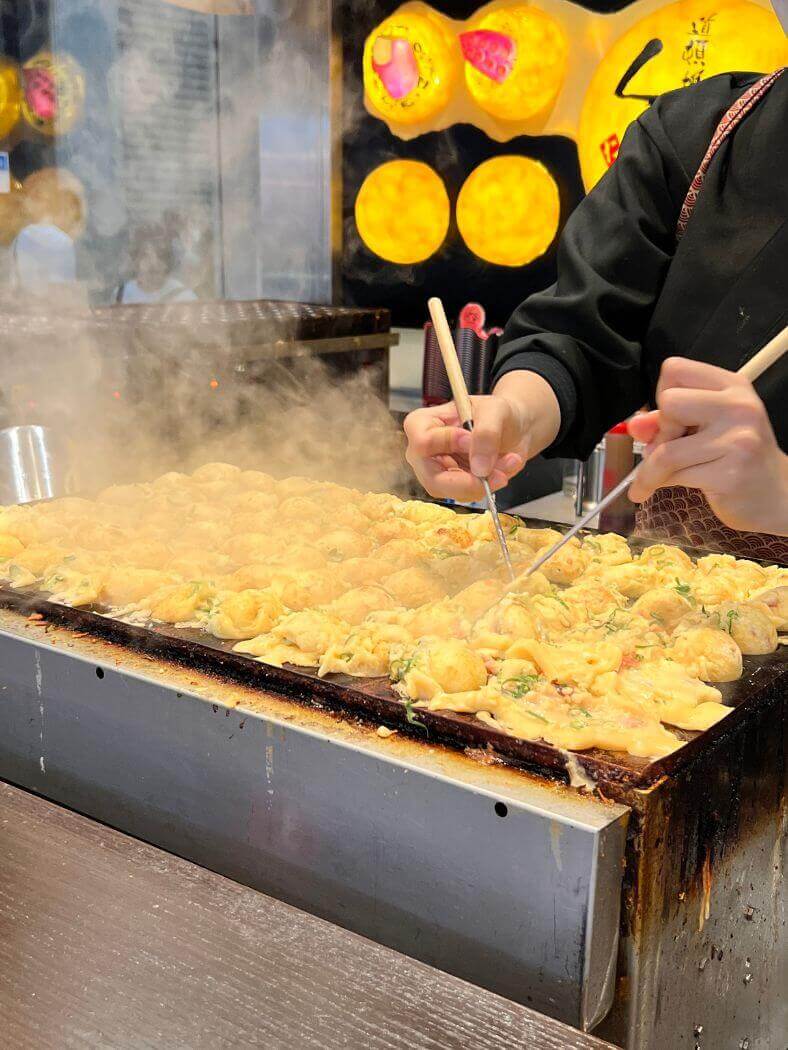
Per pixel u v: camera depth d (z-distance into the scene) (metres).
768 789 0.92
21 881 0.76
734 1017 0.91
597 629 1.02
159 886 0.76
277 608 1.03
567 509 2.75
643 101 2.73
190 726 0.90
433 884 0.77
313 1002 0.64
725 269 1.36
